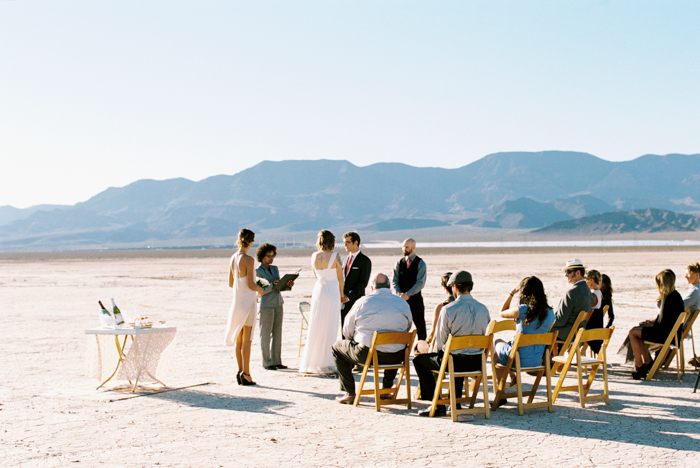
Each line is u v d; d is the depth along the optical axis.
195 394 8.15
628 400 7.88
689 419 6.90
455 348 6.89
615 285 28.41
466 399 7.35
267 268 10.12
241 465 5.36
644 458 5.54
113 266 64.81
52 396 7.98
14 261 95.38
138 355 8.50
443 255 86.75
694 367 10.11
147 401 7.73
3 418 6.91
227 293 26.78
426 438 6.18
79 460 5.50
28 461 5.47
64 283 35.00
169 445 5.94
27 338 13.45
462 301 7.30
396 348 7.58
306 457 5.58
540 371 7.50
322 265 9.53
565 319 8.73
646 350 9.32
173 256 121.62
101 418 6.92
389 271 39.25
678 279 31.41
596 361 7.71
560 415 7.13
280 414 7.13
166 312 18.95
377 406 7.36
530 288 7.55
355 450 5.78
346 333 7.78
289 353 11.51
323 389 8.50
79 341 12.98
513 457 5.57
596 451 5.75
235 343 8.85
